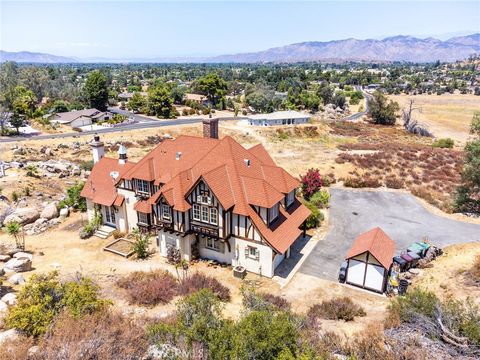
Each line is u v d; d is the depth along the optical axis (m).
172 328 14.52
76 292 17.05
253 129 88.50
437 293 23.03
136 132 80.25
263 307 17.17
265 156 35.03
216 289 23.80
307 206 35.84
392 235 34.09
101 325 14.52
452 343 14.34
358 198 44.12
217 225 26.98
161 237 29.73
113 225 35.38
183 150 33.16
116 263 28.94
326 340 15.09
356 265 25.61
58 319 15.16
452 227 35.84
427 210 40.47
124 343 13.80
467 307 18.56
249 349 11.98
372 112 123.19
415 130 106.81
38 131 80.19
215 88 137.75
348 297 24.36
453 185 47.84
